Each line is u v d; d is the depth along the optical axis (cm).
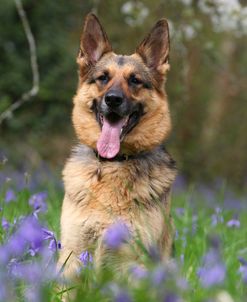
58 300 450
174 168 669
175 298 358
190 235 723
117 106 652
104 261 592
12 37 1925
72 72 1980
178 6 1294
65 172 654
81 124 682
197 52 1769
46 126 1966
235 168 2178
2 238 559
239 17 1194
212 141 2198
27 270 423
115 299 369
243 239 710
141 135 664
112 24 1659
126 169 628
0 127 1912
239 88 2031
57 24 1975
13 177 1318
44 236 501
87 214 607
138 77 680
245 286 451
